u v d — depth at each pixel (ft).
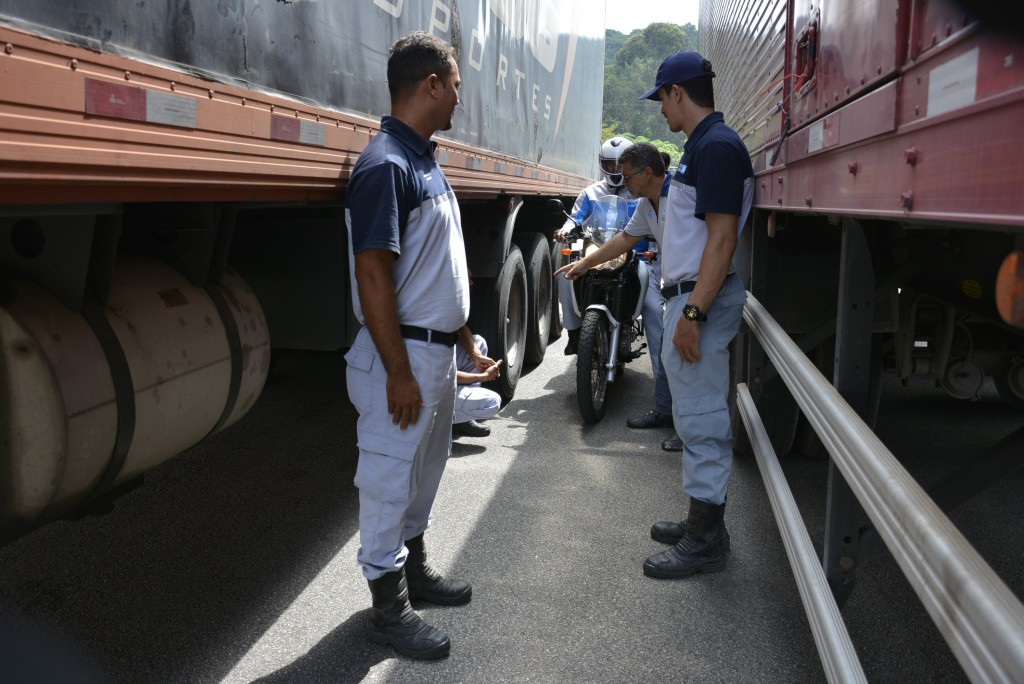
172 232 8.14
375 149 7.79
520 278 19.20
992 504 12.92
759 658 8.70
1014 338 14.78
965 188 3.78
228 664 8.42
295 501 12.71
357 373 8.32
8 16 4.46
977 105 3.61
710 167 9.42
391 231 7.63
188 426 7.73
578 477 14.05
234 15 6.82
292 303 11.41
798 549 8.52
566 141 28.09
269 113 7.30
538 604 9.81
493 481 13.82
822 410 7.14
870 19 5.68
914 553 4.47
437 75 8.15
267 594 9.87
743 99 15.52
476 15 15.14
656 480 13.94
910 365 13.99
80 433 6.09
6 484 5.88
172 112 5.83
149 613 9.36
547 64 23.48
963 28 3.81
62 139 4.79
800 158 8.28
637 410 18.43
